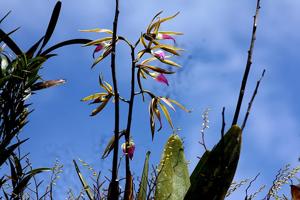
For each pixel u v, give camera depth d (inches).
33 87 49.0
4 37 50.0
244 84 39.8
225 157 42.4
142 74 46.3
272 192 45.9
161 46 46.3
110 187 45.4
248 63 39.1
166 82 45.9
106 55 45.2
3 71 47.8
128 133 45.9
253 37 38.9
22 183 46.2
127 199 45.8
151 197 46.8
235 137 42.1
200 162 45.5
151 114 46.4
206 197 42.8
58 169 46.3
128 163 45.9
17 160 46.7
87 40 51.1
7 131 46.2
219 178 42.6
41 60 48.5
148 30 46.3
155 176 46.4
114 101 46.3
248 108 40.9
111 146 45.9
